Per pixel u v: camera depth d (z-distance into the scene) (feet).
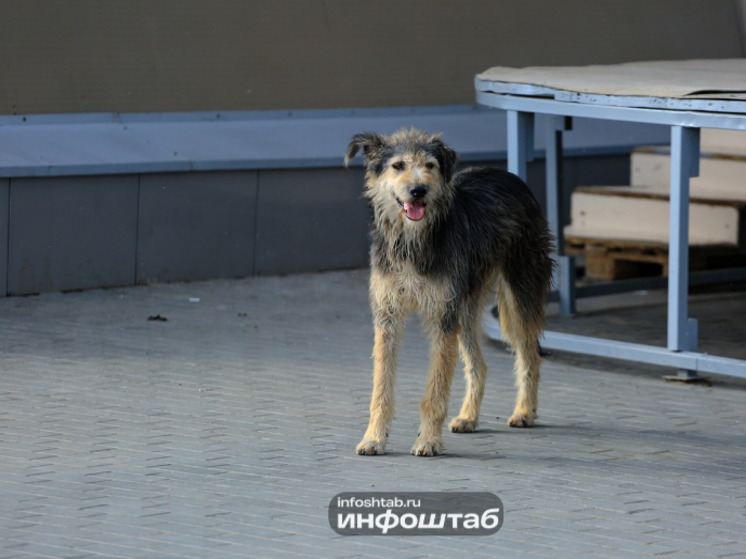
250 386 35.22
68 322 42.63
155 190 48.96
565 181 59.00
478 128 58.59
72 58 50.67
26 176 45.70
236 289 49.42
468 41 60.29
